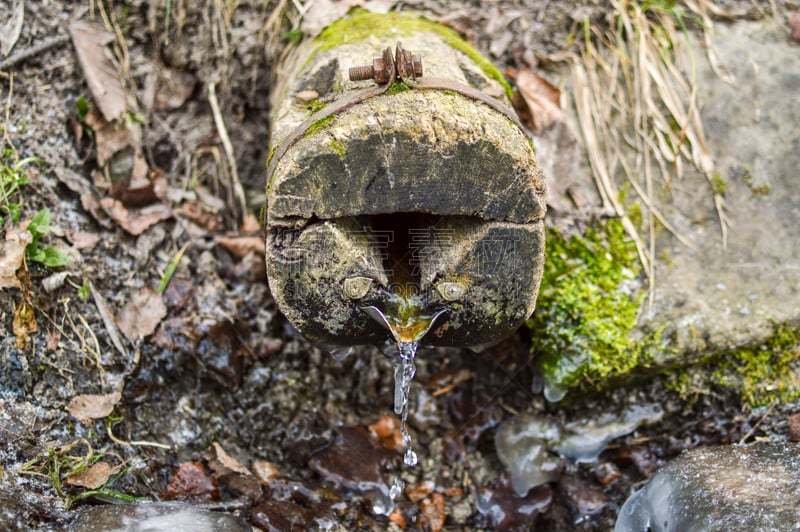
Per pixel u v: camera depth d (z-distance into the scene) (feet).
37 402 2.90
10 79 3.29
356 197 2.55
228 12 3.57
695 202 3.39
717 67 3.52
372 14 3.29
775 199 3.39
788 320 3.20
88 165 3.33
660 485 2.89
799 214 3.36
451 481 3.19
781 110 3.47
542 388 3.28
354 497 3.09
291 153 2.54
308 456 3.16
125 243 3.26
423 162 2.52
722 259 3.32
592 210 3.36
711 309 3.22
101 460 2.90
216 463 3.02
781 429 3.13
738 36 3.57
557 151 3.38
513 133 2.57
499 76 3.12
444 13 3.49
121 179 3.34
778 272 3.28
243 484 3.00
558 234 3.31
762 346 3.21
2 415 2.83
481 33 3.51
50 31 3.39
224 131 3.54
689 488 2.79
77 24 3.43
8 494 2.68
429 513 3.09
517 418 3.26
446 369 3.34
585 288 3.24
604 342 3.17
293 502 3.00
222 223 3.47
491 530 3.10
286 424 3.19
